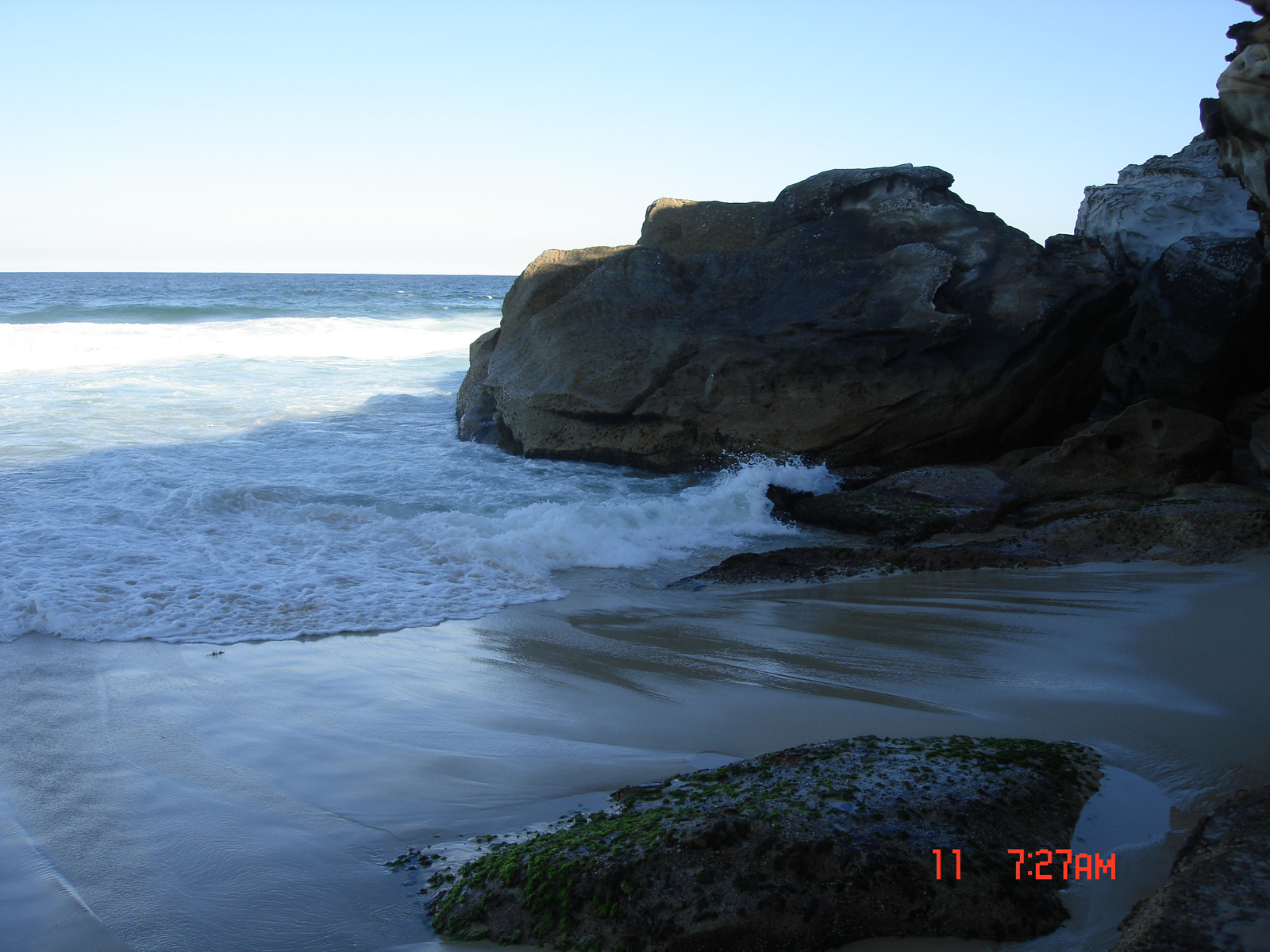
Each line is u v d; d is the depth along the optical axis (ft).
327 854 10.94
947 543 27.25
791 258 41.63
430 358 68.95
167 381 52.95
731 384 37.06
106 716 15.16
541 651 18.44
